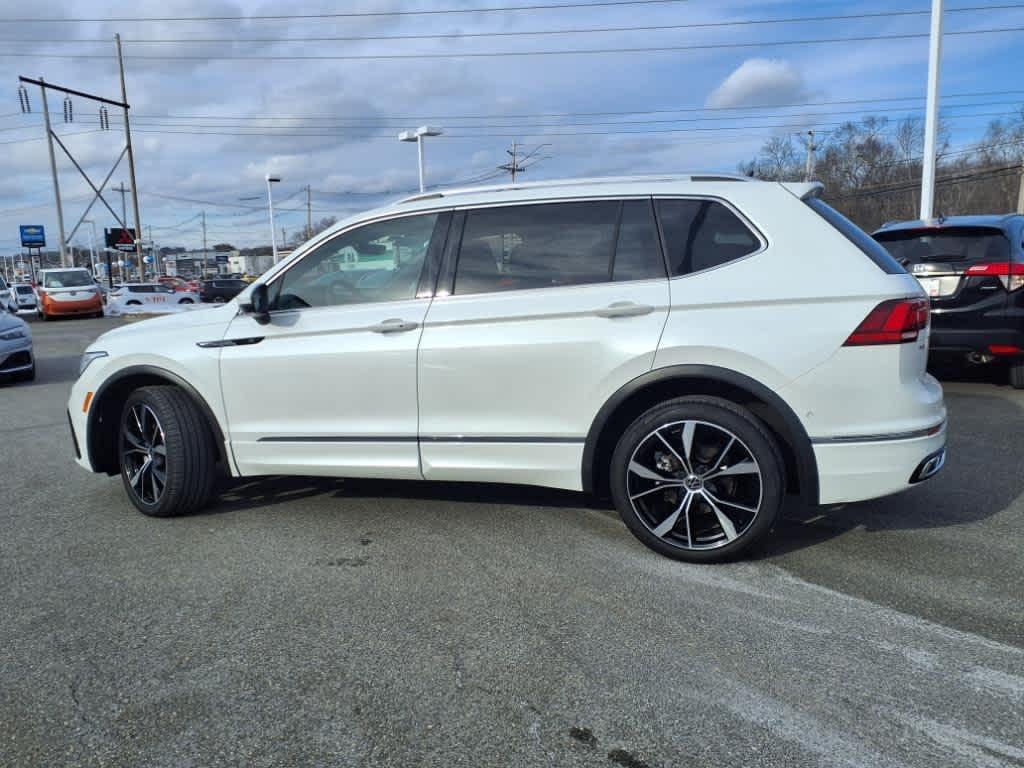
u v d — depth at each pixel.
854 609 3.16
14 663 2.83
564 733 2.38
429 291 3.93
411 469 3.97
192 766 2.25
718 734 2.36
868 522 4.16
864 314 3.31
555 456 3.75
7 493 5.03
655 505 3.73
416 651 2.87
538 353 3.65
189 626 3.10
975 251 7.32
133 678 2.72
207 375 4.22
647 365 3.52
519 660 2.80
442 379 3.82
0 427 7.40
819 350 3.33
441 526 4.20
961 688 2.58
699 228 3.60
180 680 2.70
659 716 2.45
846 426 3.36
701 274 3.53
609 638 2.95
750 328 3.40
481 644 2.92
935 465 3.50
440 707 2.52
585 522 4.23
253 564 3.72
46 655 2.89
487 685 2.64
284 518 4.38
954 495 4.59
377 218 4.09
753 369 3.39
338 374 3.98
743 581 3.44
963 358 7.43
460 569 3.62
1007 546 3.81
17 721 2.48
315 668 2.77
